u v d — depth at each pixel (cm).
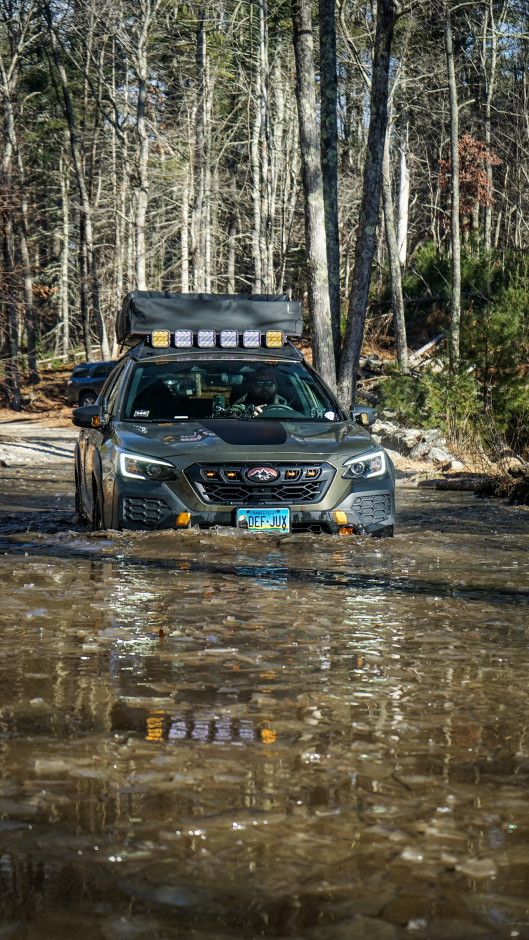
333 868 180
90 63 5253
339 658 365
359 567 599
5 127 4688
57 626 414
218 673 338
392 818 207
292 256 5962
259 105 4738
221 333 905
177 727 274
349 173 5366
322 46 1777
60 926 155
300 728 275
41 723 276
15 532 757
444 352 3225
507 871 179
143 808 211
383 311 4884
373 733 272
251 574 563
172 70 5025
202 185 4694
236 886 171
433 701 307
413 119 5425
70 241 7194
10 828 199
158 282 6141
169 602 473
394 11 1606
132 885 171
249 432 763
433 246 4759
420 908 163
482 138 5609
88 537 697
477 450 1931
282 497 718
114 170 5425
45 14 4647
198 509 711
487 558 652
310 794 221
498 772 239
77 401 4131
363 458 754
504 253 4359
